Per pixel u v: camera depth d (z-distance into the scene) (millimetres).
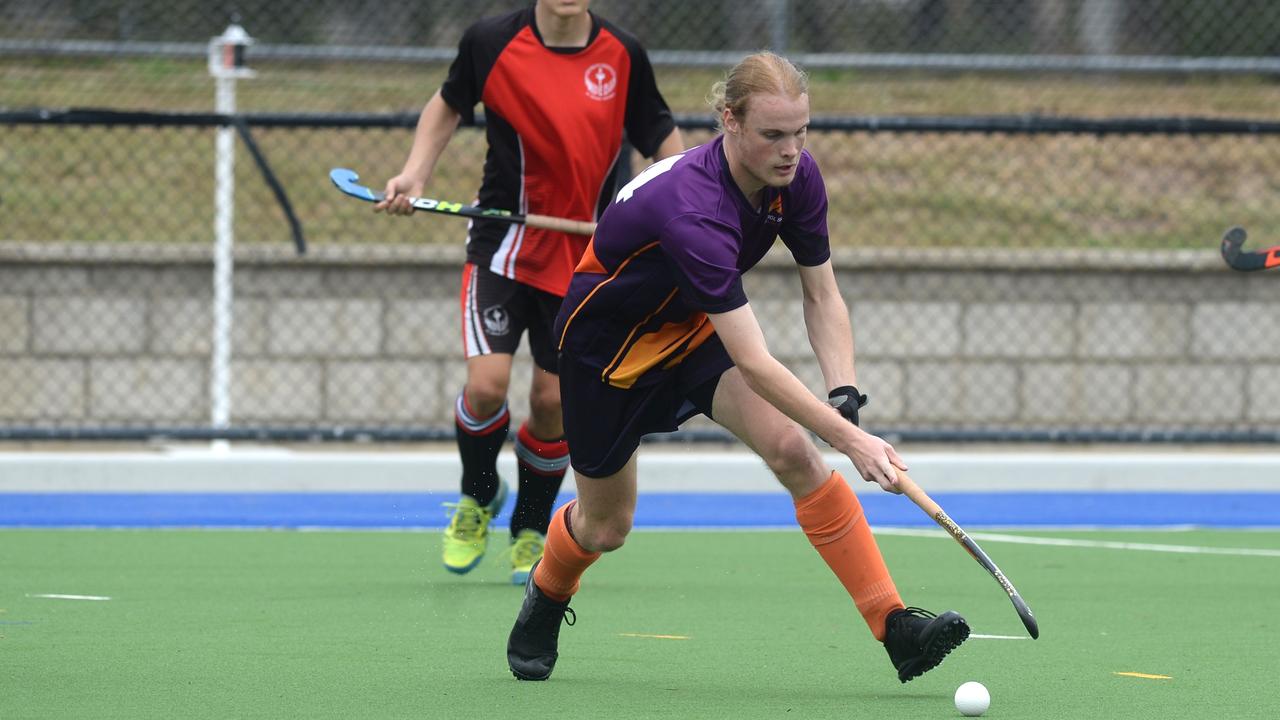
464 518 23109
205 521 30781
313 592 22203
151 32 44156
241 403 40062
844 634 18984
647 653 17672
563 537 15508
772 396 13797
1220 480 35312
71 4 44094
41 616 19922
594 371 14727
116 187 43719
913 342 41062
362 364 40281
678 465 34500
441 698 15016
